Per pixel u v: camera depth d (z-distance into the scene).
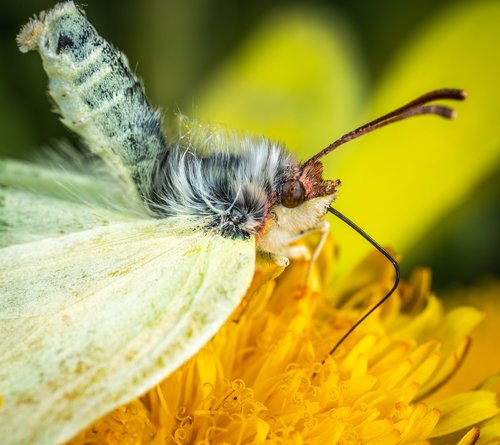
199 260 0.13
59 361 0.12
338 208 0.16
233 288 0.13
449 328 0.14
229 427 0.13
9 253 0.13
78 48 0.13
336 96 0.17
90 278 0.13
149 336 0.12
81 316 0.12
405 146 0.17
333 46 0.17
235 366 0.14
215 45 0.17
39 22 0.13
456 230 0.16
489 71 0.17
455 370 0.14
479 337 0.16
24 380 0.12
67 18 0.13
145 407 0.13
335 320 0.14
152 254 0.13
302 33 0.17
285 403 0.13
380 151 0.16
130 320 0.12
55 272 0.13
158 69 0.17
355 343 0.14
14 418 0.12
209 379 0.13
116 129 0.13
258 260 0.14
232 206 0.13
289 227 0.14
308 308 0.14
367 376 0.13
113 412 0.13
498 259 0.17
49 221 0.13
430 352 0.14
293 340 0.14
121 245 0.13
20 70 0.16
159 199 0.13
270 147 0.14
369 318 0.14
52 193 0.14
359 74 0.17
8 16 0.16
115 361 0.12
